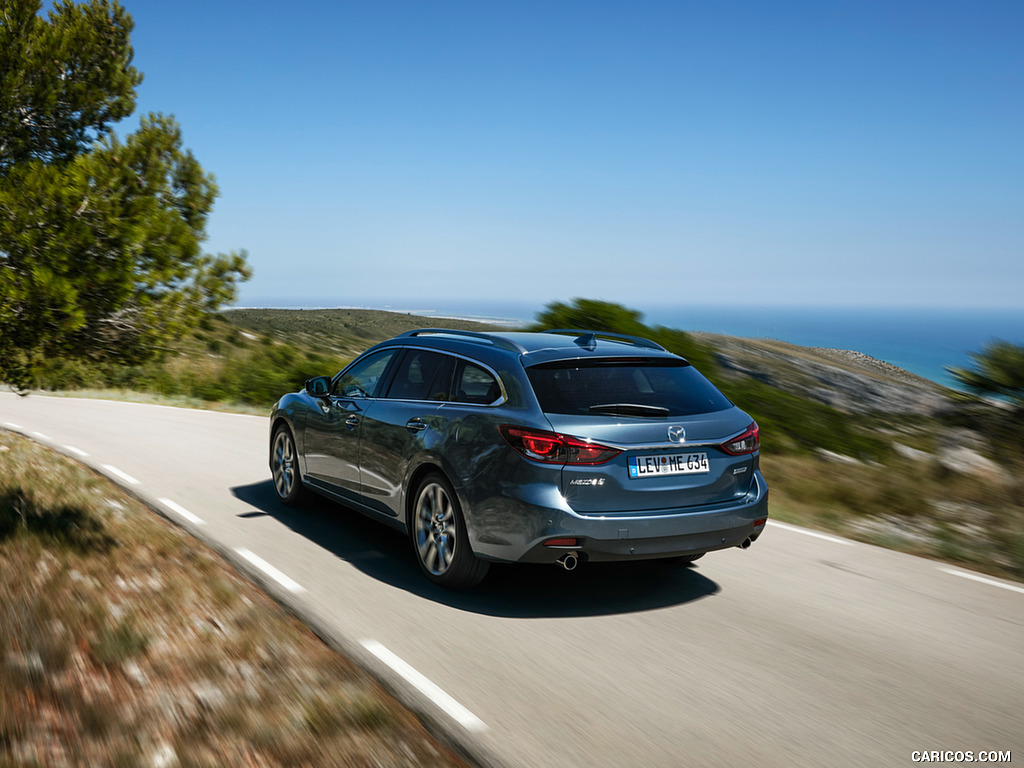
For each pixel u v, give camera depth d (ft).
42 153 24.38
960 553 22.68
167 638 13.19
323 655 13.38
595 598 17.39
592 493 15.53
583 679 12.98
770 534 23.93
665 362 17.99
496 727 11.18
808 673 13.53
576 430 15.52
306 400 23.89
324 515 23.93
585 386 16.46
